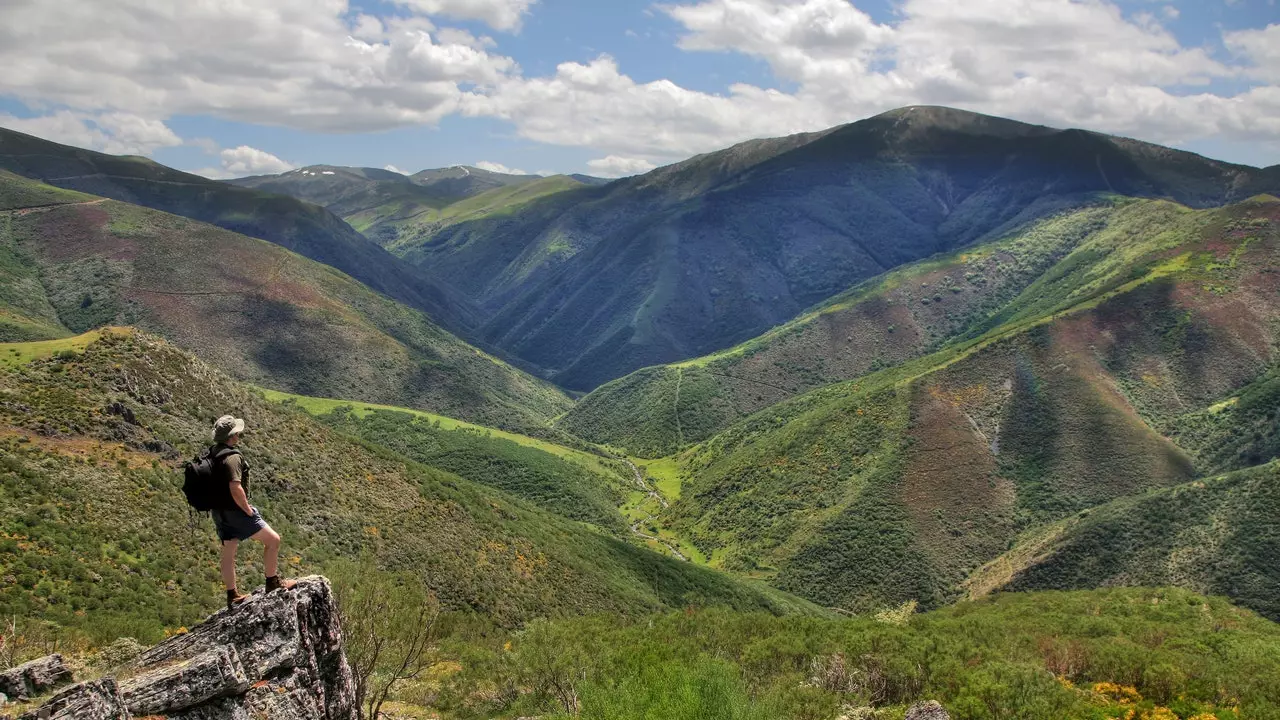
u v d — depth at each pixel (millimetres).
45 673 12828
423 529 89188
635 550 128750
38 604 43906
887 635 45844
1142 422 187000
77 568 49125
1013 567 145000
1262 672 42281
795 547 168000
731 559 174000
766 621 52875
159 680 12109
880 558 159375
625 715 23078
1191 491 142750
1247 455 169875
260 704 12734
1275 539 125375
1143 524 140625
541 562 98938
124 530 56656
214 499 13625
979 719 35188
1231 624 71312
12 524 51062
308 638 14195
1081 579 136000
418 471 106188
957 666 40375
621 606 98688
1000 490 172250
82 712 11070
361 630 26922
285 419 96500
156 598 50312
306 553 68250
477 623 65688
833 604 151875
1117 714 37562
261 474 79062
